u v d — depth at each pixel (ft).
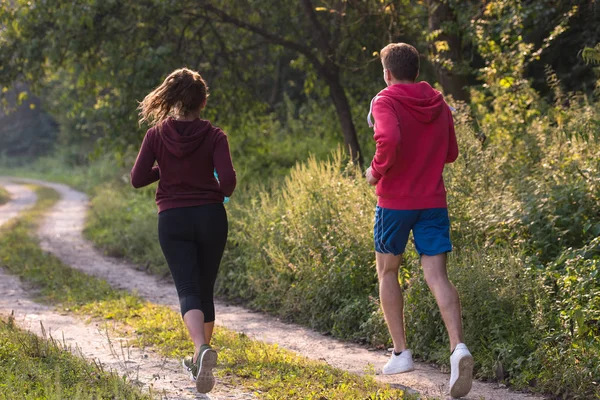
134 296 37.40
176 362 22.61
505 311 23.58
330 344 27.96
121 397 16.99
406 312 25.50
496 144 37.01
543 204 28.45
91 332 28.35
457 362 16.96
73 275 45.03
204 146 18.01
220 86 70.33
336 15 63.36
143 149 18.17
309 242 34.99
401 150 17.97
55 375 18.79
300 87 110.22
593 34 48.44
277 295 35.45
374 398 18.02
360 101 72.33
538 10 43.34
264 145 77.10
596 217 27.73
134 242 61.52
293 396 18.35
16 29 60.85
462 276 24.36
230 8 66.80
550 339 21.39
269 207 42.22
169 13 58.44
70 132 217.36
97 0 56.29
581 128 30.83
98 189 146.51
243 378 20.39
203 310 18.58
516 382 20.52
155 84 60.08
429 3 48.73
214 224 18.10
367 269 31.27
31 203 144.05
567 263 23.86
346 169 37.09
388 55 18.70
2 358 20.93
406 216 18.11
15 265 50.55
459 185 30.27
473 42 46.44
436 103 18.11
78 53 59.77
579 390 18.85
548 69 42.01
